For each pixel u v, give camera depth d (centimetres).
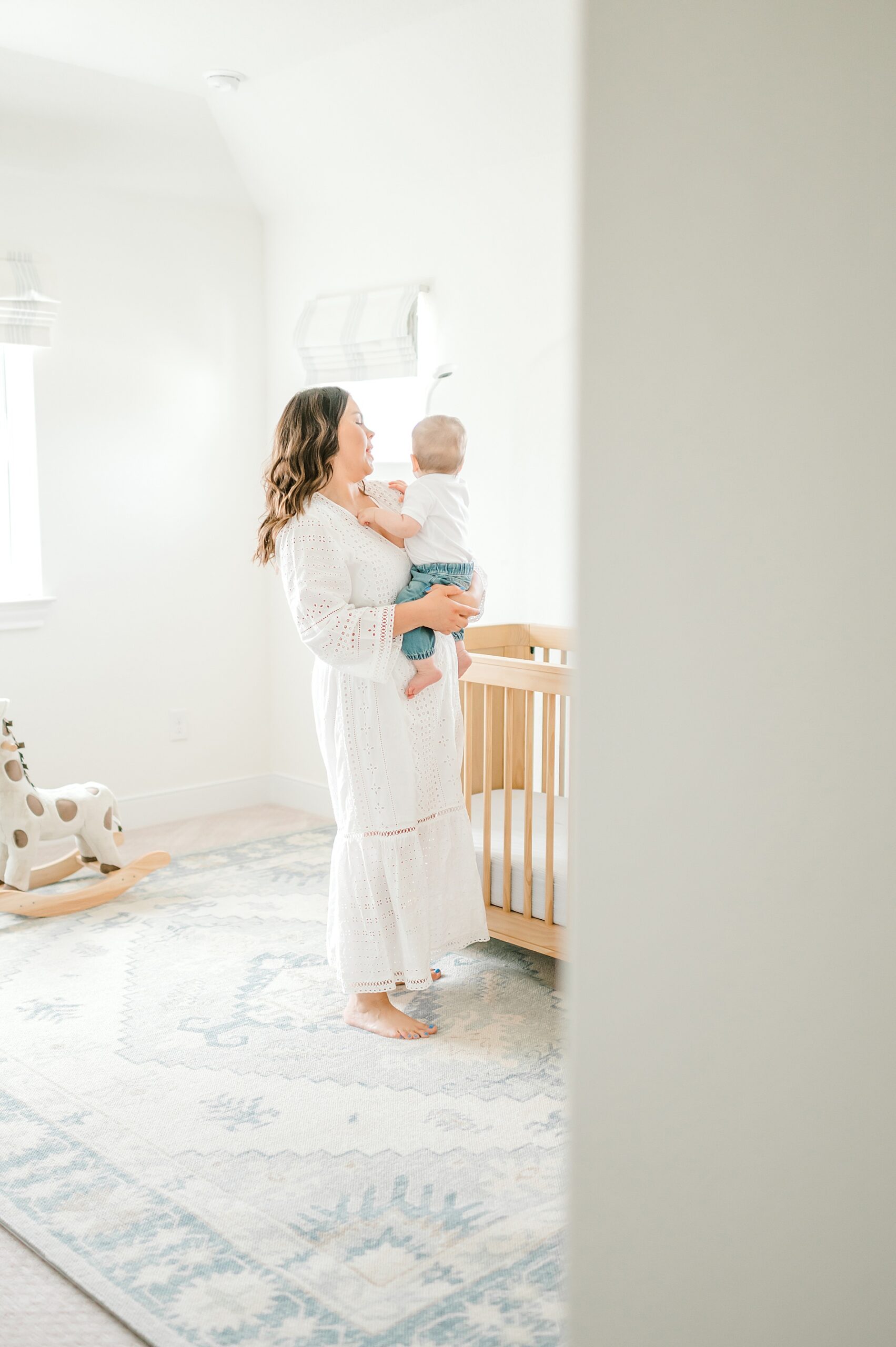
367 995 240
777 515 53
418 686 226
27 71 328
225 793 428
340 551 219
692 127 53
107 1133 197
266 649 438
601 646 60
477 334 339
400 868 228
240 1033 237
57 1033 236
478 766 310
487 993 260
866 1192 54
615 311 57
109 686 392
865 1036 53
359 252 377
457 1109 206
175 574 406
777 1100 56
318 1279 158
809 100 50
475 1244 166
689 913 58
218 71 339
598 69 56
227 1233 169
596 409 58
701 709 56
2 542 372
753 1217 58
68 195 363
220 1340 145
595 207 57
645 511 57
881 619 51
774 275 52
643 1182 61
